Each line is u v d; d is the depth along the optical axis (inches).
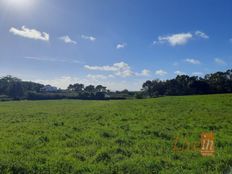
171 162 733.9
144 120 1427.2
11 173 641.6
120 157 772.0
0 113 2031.3
